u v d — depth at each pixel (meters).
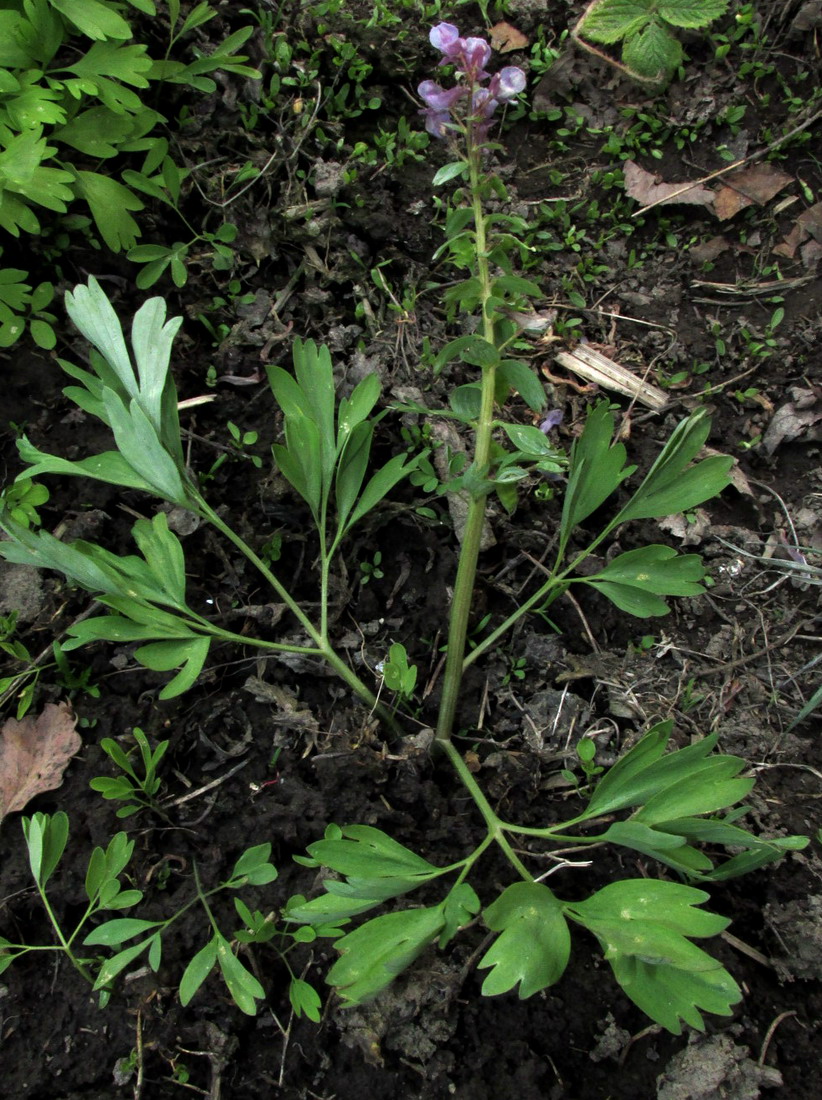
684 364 0.53
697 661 0.46
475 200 0.40
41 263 0.49
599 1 0.56
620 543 0.48
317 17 0.57
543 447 0.39
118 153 0.50
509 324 0.42
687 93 0.58
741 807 0.41
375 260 0.54
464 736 0.44
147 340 0.41
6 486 0.47
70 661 0.45
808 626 0.47
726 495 0.50
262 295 0.52
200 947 0.39
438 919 0.34
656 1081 0.37
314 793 0.42
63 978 0.39
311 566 0.48
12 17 0.44
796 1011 0.38
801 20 0.57
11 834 0.42
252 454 0.49
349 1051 0.37
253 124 0.53
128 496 0.48
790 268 0.54
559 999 0.38
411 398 0.50
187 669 0.38
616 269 0.55
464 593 0.41
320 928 0.38
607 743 0.44
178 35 0.50
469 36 0.58
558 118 0.58
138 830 0.41
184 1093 0.37
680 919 0.32
